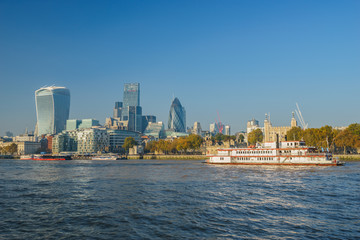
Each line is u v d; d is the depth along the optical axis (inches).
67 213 1887.3
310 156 5211.6
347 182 3097.9
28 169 5871.1
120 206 2073.1
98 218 1754.4
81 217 1782.7
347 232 1445.6
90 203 2192.4
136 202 2203.5
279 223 1608.0
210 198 2316.7
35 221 1704.0
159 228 1537.9
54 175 4416.8
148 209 1964.8
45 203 2208.4
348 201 2149.4
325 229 1494.8
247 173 4133.9
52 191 2778.1
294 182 3142.2
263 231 1471.5
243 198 2300.7
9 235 1457.9
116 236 1423.5
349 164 5821.9
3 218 1775.3
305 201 2165.4
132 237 1403.8
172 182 3329.2
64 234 1467.8
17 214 1870.1
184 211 1893.5
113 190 2802.7
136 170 5236.2
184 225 1584.6
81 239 1392.7
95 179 3779.5
